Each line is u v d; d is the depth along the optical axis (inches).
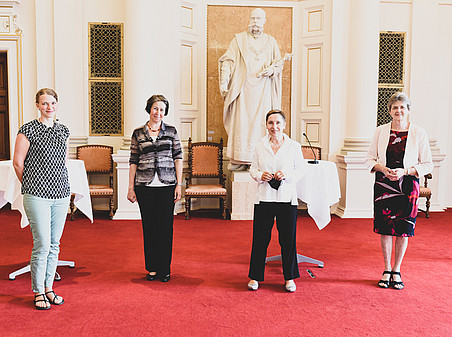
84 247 204.2
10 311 133.4
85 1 281.7
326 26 289.0
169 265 160.9
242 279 163.9
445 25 303.1
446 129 309.0
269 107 267.0
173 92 281.1
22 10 282.2
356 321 128.3
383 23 297.4
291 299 144.8
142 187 156.2
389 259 158.7
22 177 131.2
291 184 148.5
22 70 285.1
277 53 268.7
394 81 300.7
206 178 300.8
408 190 151.8
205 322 127.1
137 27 266.8
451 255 195.9
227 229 242.5
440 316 132.0
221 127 305.4
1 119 293.3
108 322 126.6
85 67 284.7
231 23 299.9
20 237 219.9
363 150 277.3
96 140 289.3
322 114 294.0
